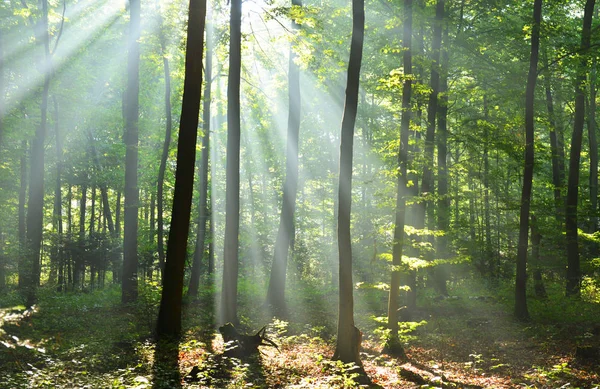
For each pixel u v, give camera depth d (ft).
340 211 39.63
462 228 75.61
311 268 115.14
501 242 106.42
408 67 49.93
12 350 31.50
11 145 89.66
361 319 61.05
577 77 71.56
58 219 100.83
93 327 48.91
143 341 42.39
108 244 104.12
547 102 79.46
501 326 56.54
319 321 59.47
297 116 71.92
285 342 45.55
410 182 47.67
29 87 76.59
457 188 78.84
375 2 71.82
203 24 44.60
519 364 42.37
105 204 116.16
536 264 74.84
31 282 62.34
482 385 36.24
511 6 74.23
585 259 84.02
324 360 38.06
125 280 66.69
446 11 71.51
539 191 109.91
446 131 70.54
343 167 39.83
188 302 69.26
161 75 102.17
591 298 72.49
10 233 105.29
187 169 44.14
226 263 54.13
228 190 54.19
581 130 75.97
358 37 40.42
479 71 74.08
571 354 44.27
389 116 91.15
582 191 95.20
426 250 48.24
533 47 60.29
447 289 79.05
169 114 77.66
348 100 40.22
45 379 28.60
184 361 36.58
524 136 77.66
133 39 68.44
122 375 30.42
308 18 53.93
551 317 60.44
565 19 83.92
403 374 38.45
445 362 43.42
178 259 44.37
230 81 54.19
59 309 57.52
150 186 109.91
